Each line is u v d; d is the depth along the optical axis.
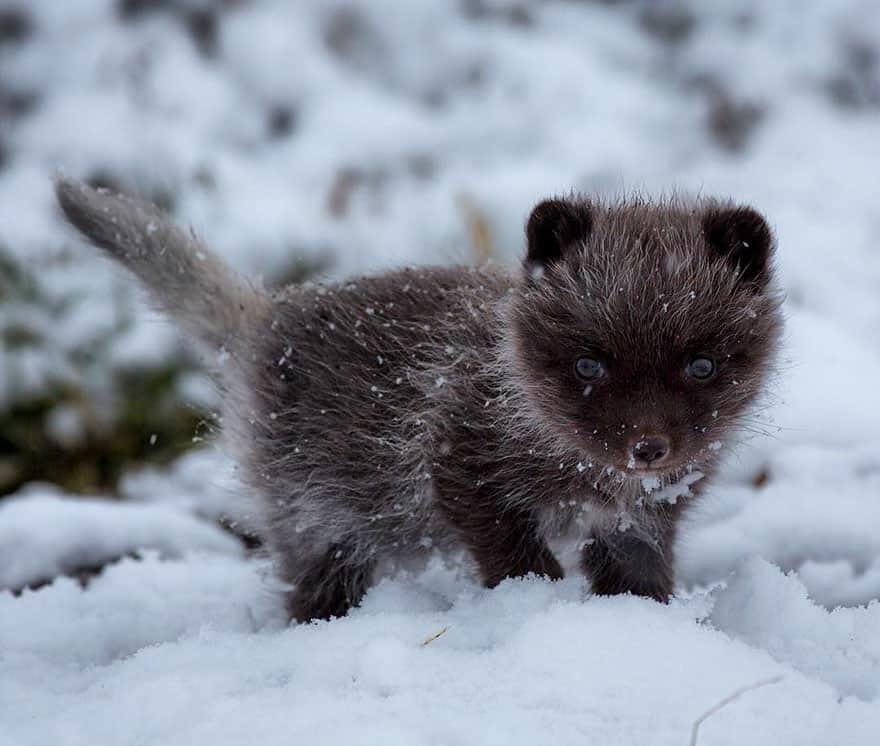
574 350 7.82
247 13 21.86
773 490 11.20
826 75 22.12
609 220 8.41
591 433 7.77
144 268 10.45
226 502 12.15
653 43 23.36
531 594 8.03
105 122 19.48
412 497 9.09
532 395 8.17
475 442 8.50
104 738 6.36
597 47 22.94
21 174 18.77
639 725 6.15
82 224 10.54
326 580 9.77
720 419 7.88
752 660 6.75
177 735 6.16
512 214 18.25
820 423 12.09
